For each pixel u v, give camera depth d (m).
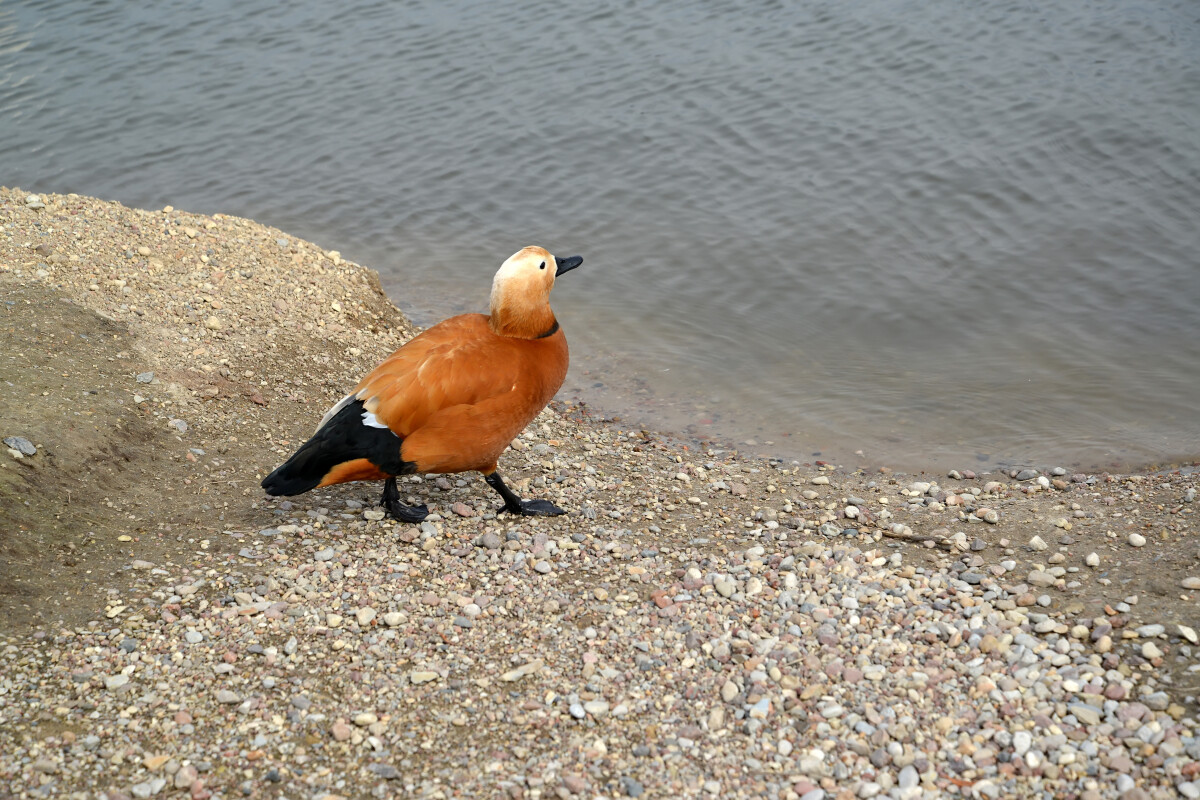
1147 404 9.12
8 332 7.74
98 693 4.80
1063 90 15.36
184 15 22.00
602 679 5.07
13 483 6.10
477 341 6.18
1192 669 4.96
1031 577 6.02
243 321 8.91
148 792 4.24
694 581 5.98
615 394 9.77
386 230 13.27
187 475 6.85
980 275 11.49
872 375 9.96
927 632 5.41
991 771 4.44
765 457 8.59
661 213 13.27
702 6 20.06
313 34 20.36
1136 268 11.31
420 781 4.38
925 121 14.98
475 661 5.21
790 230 12.66
